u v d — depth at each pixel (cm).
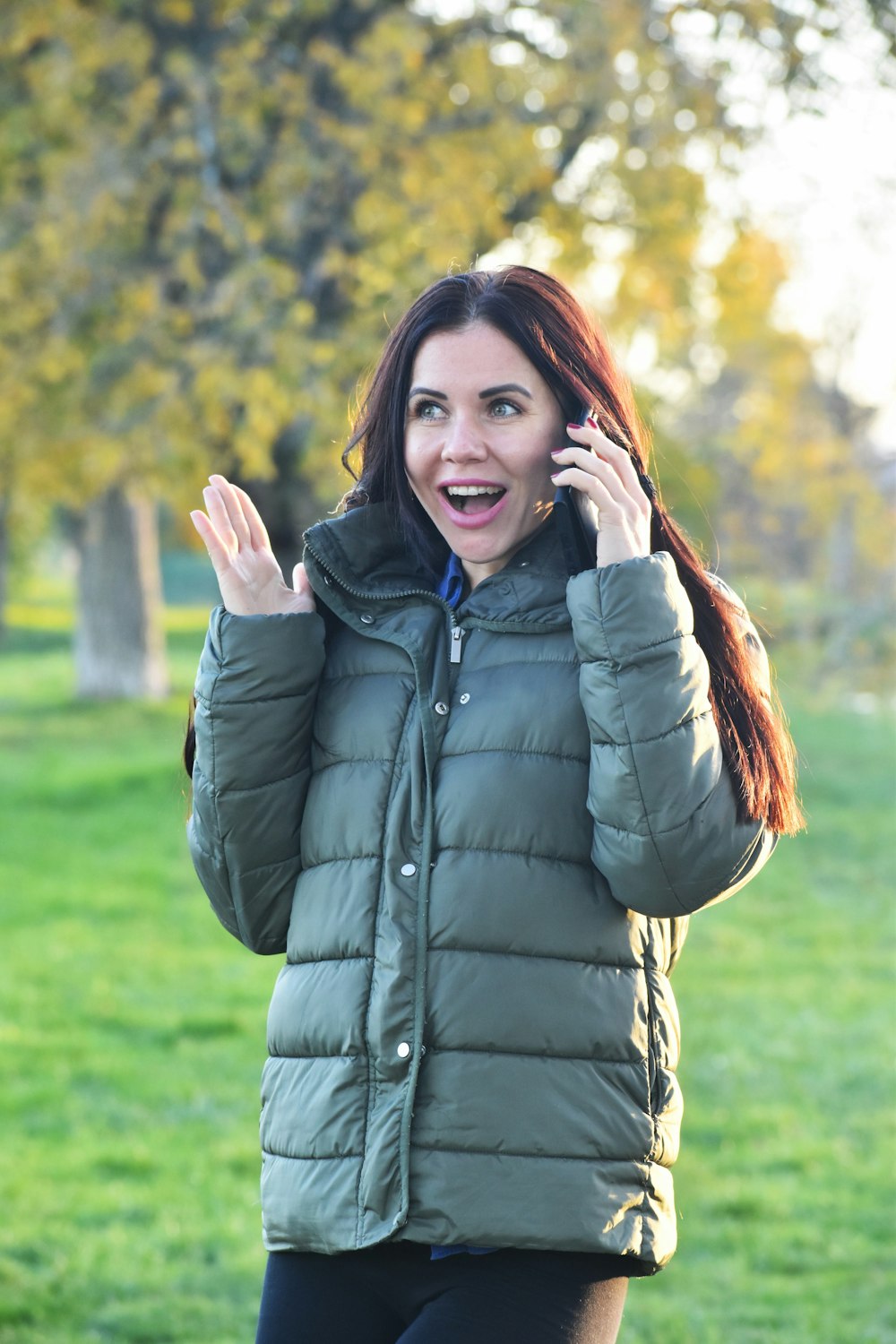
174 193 1070
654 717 206
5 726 2005
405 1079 209
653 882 208
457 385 226
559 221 1234
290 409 1016
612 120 1129
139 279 1090
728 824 212
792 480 1689
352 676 233
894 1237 529
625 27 1077
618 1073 210
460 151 1086
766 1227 540
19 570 4297
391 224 1009
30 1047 760
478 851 212
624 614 208
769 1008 869
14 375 1094
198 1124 652
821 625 1631
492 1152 205
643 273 1368
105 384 1100
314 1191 212
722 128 1117
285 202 1031
